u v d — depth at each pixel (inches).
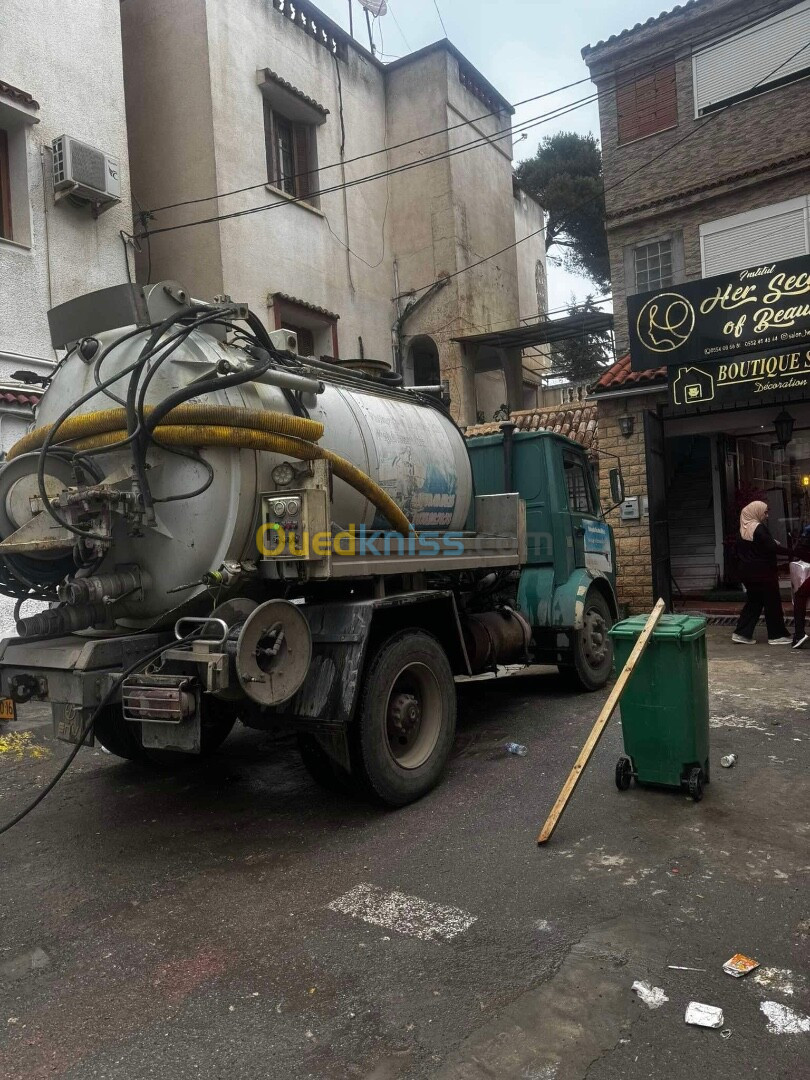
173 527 162.4
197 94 492.4
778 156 489.1
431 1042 97.6
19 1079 94.3
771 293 398.9
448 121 642.8
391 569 186.2
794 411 456.4
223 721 231.5
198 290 496.7
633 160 547.8
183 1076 93.7
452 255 644.7
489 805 178.7
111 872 154.1
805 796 175.0
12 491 164.2
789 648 355.3
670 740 175.2
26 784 212.7
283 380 164.7
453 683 200.8
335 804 186.5
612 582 323.3
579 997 105.0
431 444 230.7
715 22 511.2
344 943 122.0
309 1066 94.5
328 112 586.2
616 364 511.8
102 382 167.9
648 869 141.9
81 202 397.1
